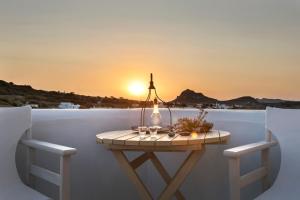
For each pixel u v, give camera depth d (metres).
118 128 2.95
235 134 2.76
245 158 2.71
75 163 2.71
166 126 2.72
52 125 2.60
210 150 2.87
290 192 1.95
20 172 2.45
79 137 2.75
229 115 2.79
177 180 2.15
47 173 2.06
